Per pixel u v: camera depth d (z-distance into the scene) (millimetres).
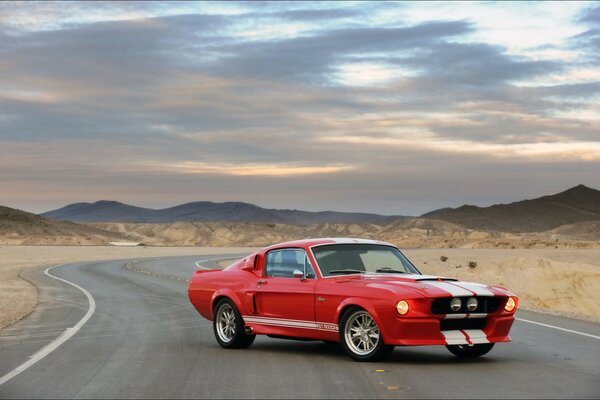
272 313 11086
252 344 12148
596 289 29422
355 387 8289
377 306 9633
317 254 10805
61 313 18047
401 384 8422
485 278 32031
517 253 63594
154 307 19375
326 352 11047
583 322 14789
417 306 9430
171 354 11094
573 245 99000
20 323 15875
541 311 17422
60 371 9711
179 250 87375
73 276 34094
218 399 7789
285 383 8602
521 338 12375
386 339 9617
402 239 128625
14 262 50781
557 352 10844
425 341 9469
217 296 11891
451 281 10336
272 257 11445
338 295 10109
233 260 52969
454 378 8766
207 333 13773
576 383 8430
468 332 9727
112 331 14219
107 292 24719
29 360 10688
